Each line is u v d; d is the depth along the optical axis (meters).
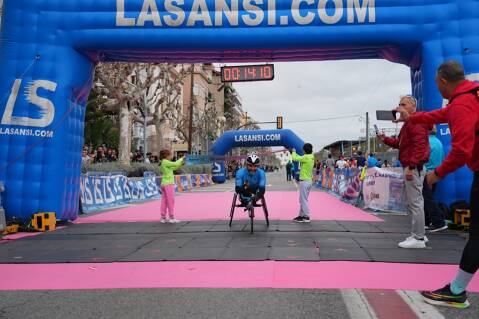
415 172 5.82
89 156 21.98
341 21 8.54
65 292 4.03
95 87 30.38
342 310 3.39
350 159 25.00
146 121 28.17
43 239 7.04
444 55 8.26
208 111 59.38
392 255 5.40
